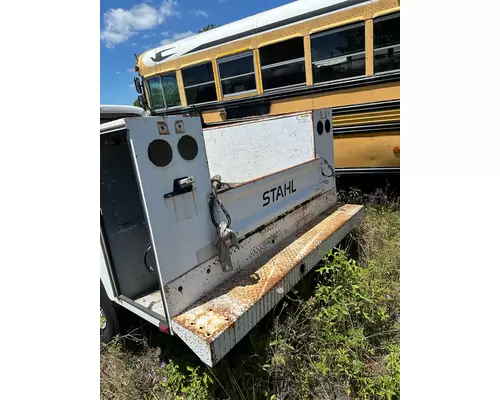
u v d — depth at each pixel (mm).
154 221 1374
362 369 1748
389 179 4305
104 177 1809
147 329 2164
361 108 3953
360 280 2287
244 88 4754
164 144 1403
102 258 1851
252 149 3209
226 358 1783
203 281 1643
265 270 1891
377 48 3689
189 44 5090
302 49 4168
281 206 2299
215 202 1671
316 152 2832
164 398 1700
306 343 1853
